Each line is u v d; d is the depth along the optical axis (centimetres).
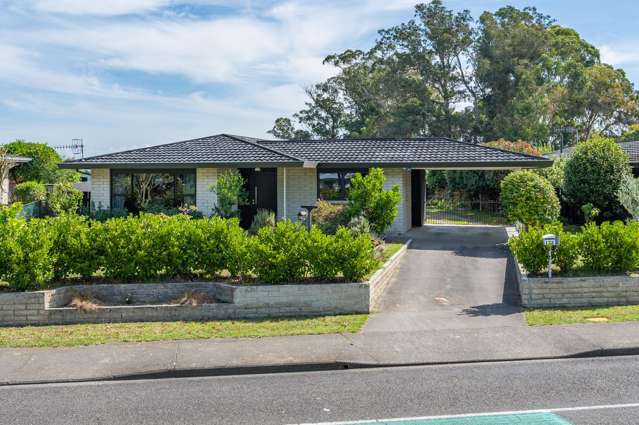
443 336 996
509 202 1920
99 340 992
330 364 861
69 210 2217
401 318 1138
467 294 1347
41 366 859
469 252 1861
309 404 700
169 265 1279
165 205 2278
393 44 5384
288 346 945
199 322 1120
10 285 1159
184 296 1203
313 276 1261
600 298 1218
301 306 1184
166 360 875
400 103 5453
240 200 2209
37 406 707
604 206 2436
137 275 1276
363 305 1192
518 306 1227
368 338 989
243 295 1170
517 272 1453
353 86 5731
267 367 849
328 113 5966
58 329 1075
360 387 766
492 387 755
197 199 2248
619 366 842
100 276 1300
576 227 2462
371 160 2212
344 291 1192
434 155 2203
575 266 1330
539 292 1214
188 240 1296
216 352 914
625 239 1264
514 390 741
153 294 1234
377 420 643
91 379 814
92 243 1266
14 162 3028
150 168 2238
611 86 5656
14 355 916
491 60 5147
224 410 683
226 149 2278
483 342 957
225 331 1045
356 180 1783
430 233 2323
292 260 1230
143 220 1330
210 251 1285
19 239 1189
